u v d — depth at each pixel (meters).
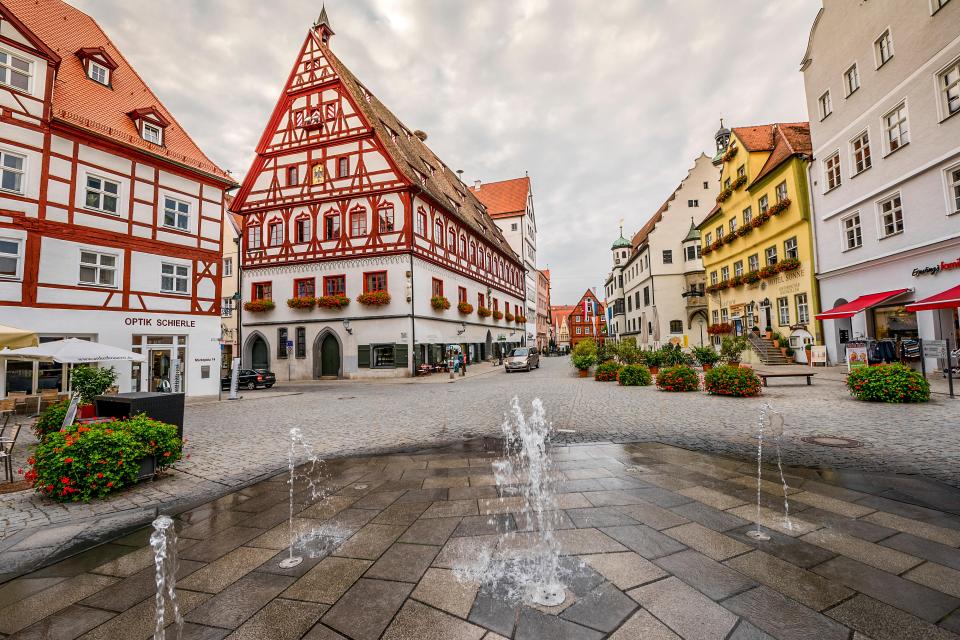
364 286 26.12
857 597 2.65
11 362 12.92
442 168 41.12
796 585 2.80
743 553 3.25
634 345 21.52
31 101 13.41
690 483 4.93
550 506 4.34
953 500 4.21
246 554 3.55
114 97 16.48
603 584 2.87
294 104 28.36
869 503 4.19
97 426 5.77
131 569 3.43
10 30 13.05
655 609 2.58
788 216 21.58
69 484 5.09
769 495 4.48
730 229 28.41
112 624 2.67
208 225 18.11
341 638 2.41
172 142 17.55
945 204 13.41
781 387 13.42
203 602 2.85
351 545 3.64
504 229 54.38
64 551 3.82
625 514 4.07
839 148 18.12
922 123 14.08
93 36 17.64
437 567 3.18
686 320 39.66
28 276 13.22
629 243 60.62
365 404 13.97
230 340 29.70
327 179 27.30
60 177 13.94
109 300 14.97
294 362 27.22
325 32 29.28
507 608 2.63
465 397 14.80
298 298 26.77
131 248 15.62
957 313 13.61
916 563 3.05
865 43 16.47
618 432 7.94
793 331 20.56
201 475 6.18
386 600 2.78
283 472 6.18
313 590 2.94
